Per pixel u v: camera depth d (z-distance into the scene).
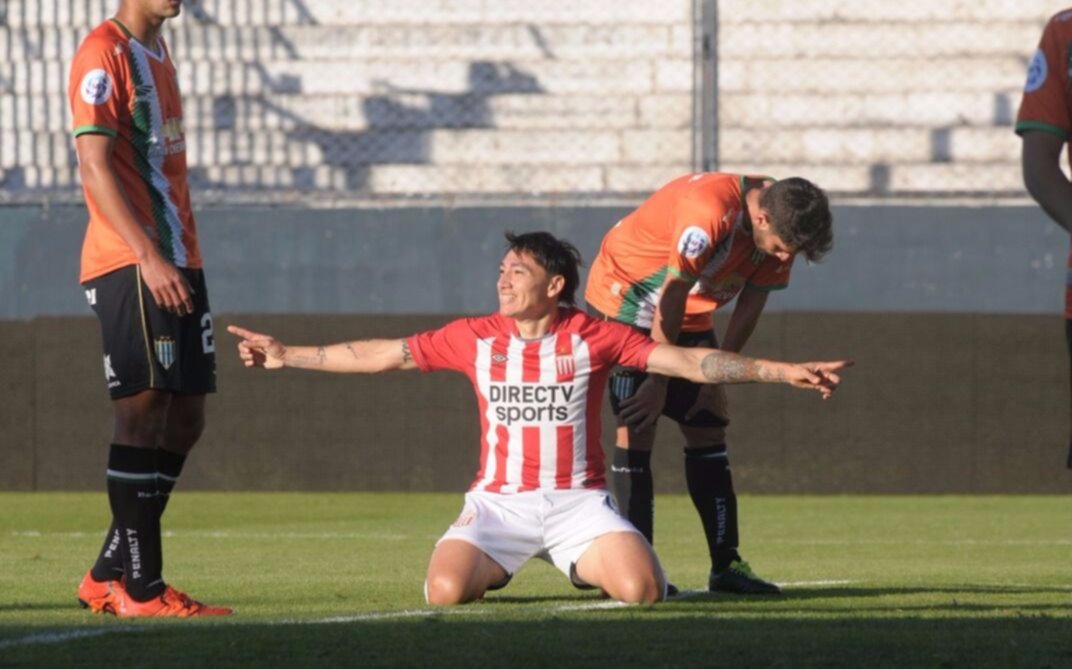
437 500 36.00
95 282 15.78
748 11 38.94
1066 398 36.47
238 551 25.81
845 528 30.33
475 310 37.41
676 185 18.47
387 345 16.52
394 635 13.41
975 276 36.78
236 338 37.44
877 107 38.78
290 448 37.47
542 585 19.81
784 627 14.09
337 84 39.16
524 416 16.47
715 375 15.51
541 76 39.03
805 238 17.08
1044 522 31.44
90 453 37.59
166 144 15.99
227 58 39.22
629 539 16.42
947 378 36.59
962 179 38.78
